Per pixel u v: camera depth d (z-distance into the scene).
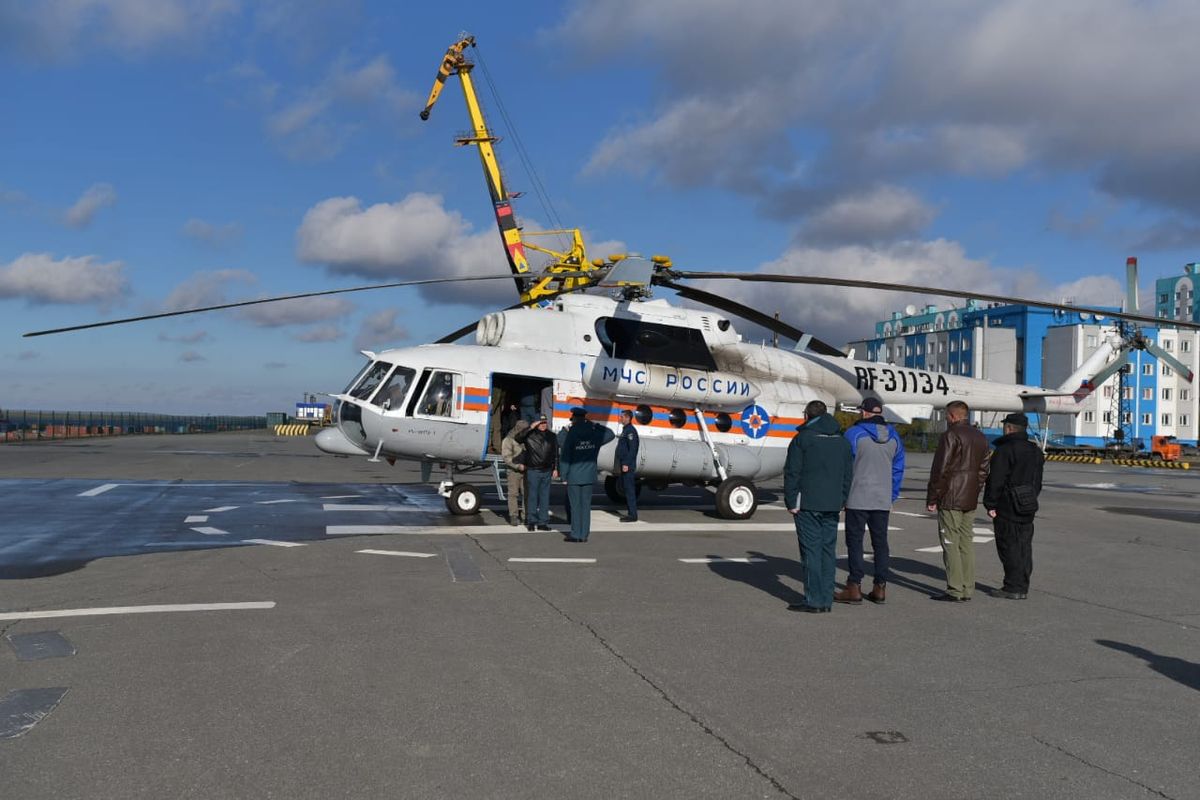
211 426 83.56
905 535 12.79
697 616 7.08
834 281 12.60
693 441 14.64
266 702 4.81
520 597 7.64
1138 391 77.81
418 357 13.60
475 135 49.47
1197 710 4.93
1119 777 3.96
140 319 11.56
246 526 12.13
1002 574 9.55
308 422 102.56
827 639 6.44
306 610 7.01
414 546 10.40
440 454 13.61
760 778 3.89
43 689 4.98
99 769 3.90
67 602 7.22
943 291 12.55
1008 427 8.30
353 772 3.90
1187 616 7.46
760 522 13.83
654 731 4.46
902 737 4.44
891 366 17.36
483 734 4.38
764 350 15.98
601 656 5.82
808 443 7.30
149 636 6.15
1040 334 78.25
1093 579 9.28
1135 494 22.62
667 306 15.20
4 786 3.71
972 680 5.47
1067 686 5.36
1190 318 98.12
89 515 13.26
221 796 3.64
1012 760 4.15
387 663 5.58
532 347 14.09
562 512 14.64
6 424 46.91
